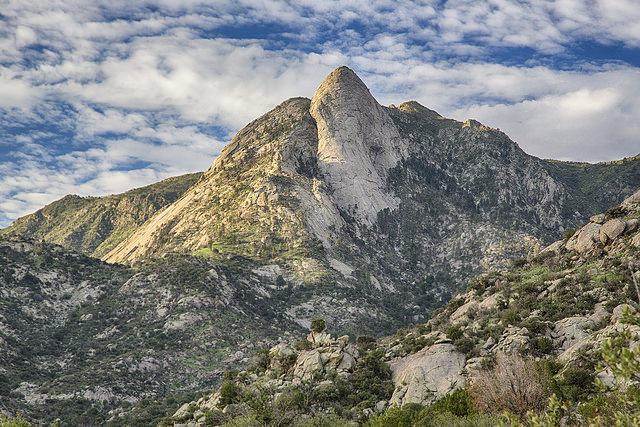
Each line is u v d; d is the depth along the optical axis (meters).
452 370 55.94
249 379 70.81
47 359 139.00
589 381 38.28
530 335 55.22
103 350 146.62
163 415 104.81
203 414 64.44
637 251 60.88
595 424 17.97
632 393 14.30
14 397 107.50
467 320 70.12
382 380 62.09
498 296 71.44
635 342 35.06
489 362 53.28
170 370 137.00
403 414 43.78
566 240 78.31
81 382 119.38
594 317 54.25
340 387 60.09
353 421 51.03
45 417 100.88
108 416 107.00
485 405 38.56
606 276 60.72
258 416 47.31
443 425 38.94
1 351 131.88
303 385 62.25
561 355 47.66
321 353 68.88
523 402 36.78
